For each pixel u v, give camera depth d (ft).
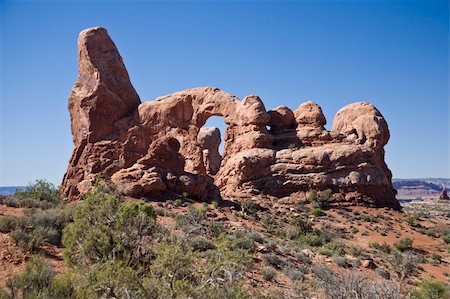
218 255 31.83
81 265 36.40
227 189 156.46
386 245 107.04
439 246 117.60
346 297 29.81
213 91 175.83
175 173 127.24
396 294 30.04
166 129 162.50
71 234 40.96
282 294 41.09
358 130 170.71
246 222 108.99
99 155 154.10
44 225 51.03
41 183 105.19
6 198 70.79
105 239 38.32
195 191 124.98
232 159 160.56
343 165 152.35
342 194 148.15
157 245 37.86
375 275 69.51
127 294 26.09
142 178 117.08
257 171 153.99
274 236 99.14
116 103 163.73
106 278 27.43
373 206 149.38
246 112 166.20
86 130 157.69
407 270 72.28
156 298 26.81
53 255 43.78
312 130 166.81
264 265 59.88
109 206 42.96
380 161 168.45
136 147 158.40
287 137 166.91
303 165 152.15
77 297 25.90
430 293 48.16
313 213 136.05
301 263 68.69
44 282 26.68
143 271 32.07
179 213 97.71
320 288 39.50
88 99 159.53
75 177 153.69
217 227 81.61
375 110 176.04
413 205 308.40
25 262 39.99
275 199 146.41
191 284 28.07
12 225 48.98
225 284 28.84
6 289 28.48
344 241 110.22
